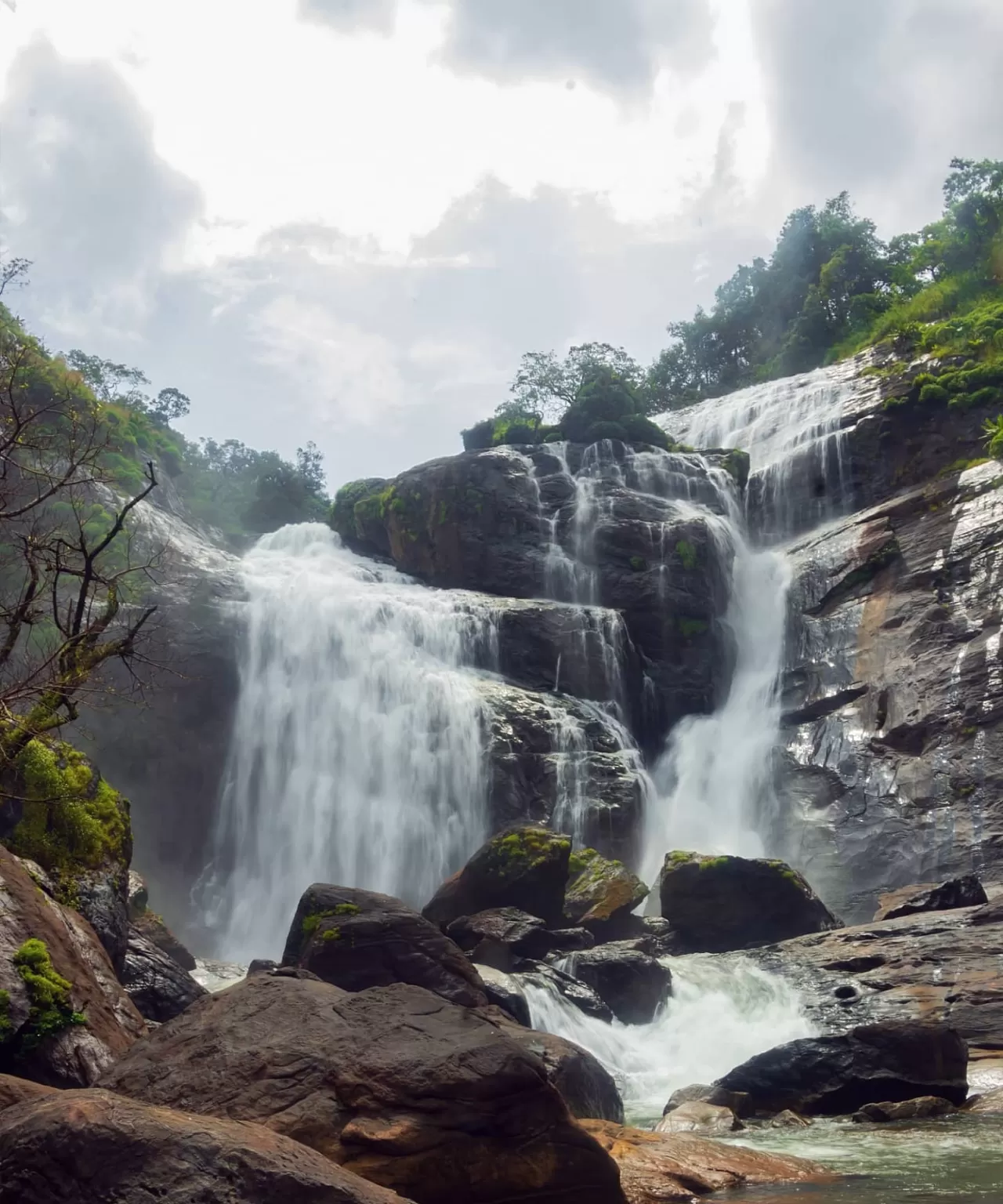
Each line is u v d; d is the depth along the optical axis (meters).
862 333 60.03
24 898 11.18
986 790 30.36
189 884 32.72
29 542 17.22
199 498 54.53
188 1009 9.34
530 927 21.53
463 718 34.00
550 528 41.78
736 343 74.31
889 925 21.05
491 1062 7.86
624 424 47.53
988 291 54.38
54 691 16.09
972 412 42.97
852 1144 11.57
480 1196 7.49
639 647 39.31
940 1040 13.96
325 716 35.44
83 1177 5.78
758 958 21.03
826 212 72.06
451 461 43.56
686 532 40.38
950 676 33.41
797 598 40.19
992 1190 8.98
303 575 39.25
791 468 45.78
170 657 33.91
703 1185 9.24
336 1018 8.68
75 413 21.50
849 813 32.41
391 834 33.47
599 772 33.62
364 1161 7.46
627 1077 16.91
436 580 42.72
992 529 36.53
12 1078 7.40
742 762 35.88
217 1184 5.82
